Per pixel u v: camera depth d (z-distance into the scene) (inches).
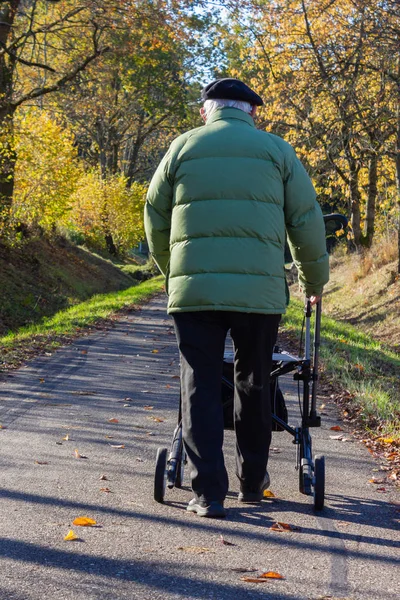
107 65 1059.3
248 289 143.8
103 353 428.5
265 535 141.0
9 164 904.3
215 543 135.0
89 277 1339.8
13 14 886.4
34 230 1184.2
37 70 1047.0
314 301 168.2
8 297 883.4
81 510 152.0
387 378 411.5
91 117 1593.3
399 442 228.5
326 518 154.4
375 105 812.6
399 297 894.4
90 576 116.3
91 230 1932.8
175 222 149.3
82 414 256.2
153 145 2400.3
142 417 256.8
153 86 1660.9
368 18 746.8
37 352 414.9
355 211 1151.0
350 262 1159.6
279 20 848.3
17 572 116.5
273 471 193.9
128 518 147.8
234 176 146.3
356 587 117.5
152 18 885.2
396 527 150.6
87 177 1856.5
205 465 147.9
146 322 652.1
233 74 949.2
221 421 149.6
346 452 219.6
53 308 951.0
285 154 151.8
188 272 145.7
